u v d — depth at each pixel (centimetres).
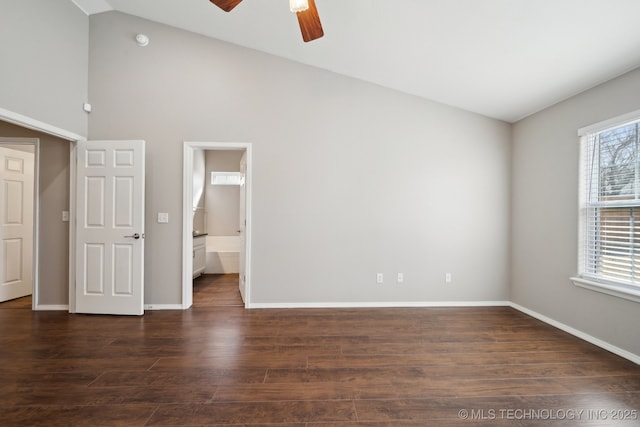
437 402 185
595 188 277
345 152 370
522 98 319
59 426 162
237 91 362
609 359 240
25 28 274
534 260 341
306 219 368
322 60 350
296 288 368
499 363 233
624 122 246
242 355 243
